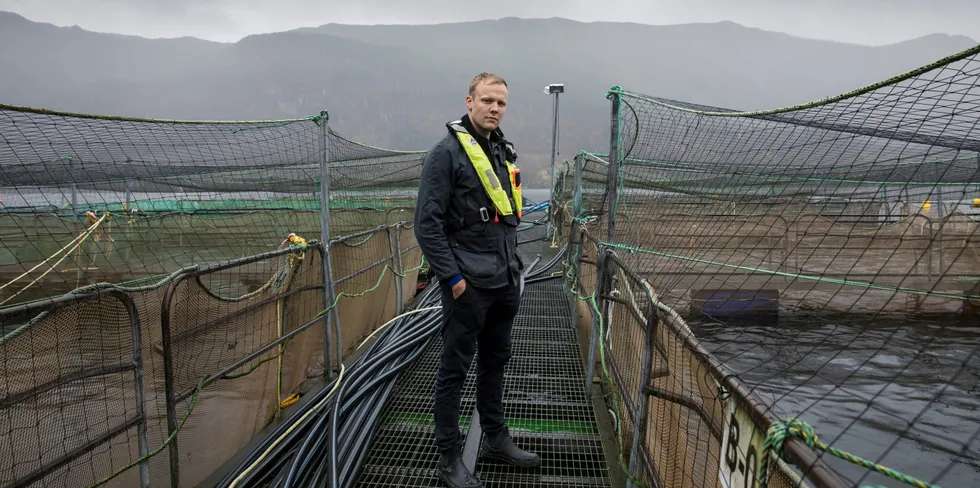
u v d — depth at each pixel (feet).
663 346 7.06
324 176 13.04
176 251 19.20
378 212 20.44
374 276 17.98
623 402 9.21
